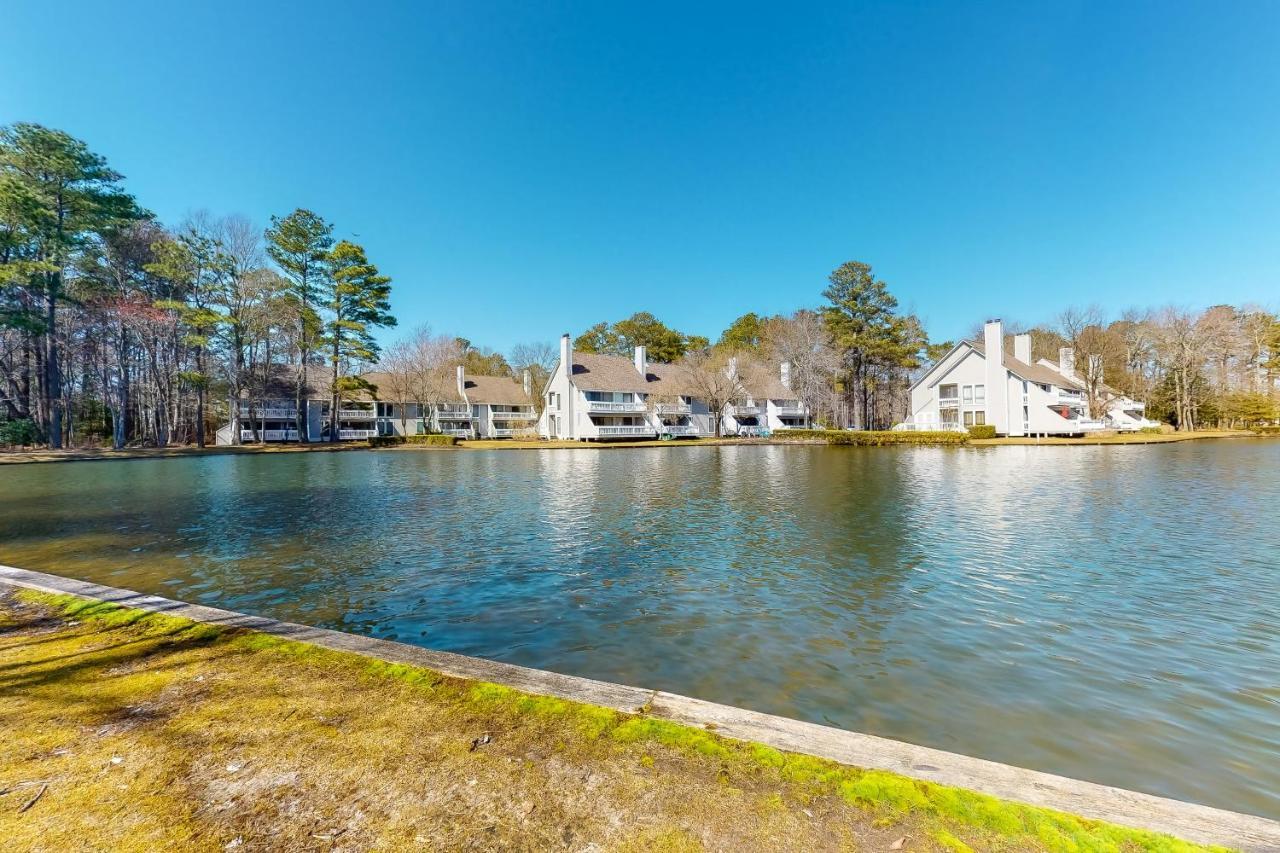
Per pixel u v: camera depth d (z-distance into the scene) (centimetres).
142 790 272
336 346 4653
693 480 2202
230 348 4175
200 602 784
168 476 2369
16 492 1856
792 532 1226
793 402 6381
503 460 3291
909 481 2103
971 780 289
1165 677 559
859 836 243
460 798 268
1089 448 3872
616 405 5388
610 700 371
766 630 683
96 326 3406
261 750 308
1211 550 1048
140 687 387
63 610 556
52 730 328
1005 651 621
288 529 1273
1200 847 241
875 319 5659
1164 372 6094
